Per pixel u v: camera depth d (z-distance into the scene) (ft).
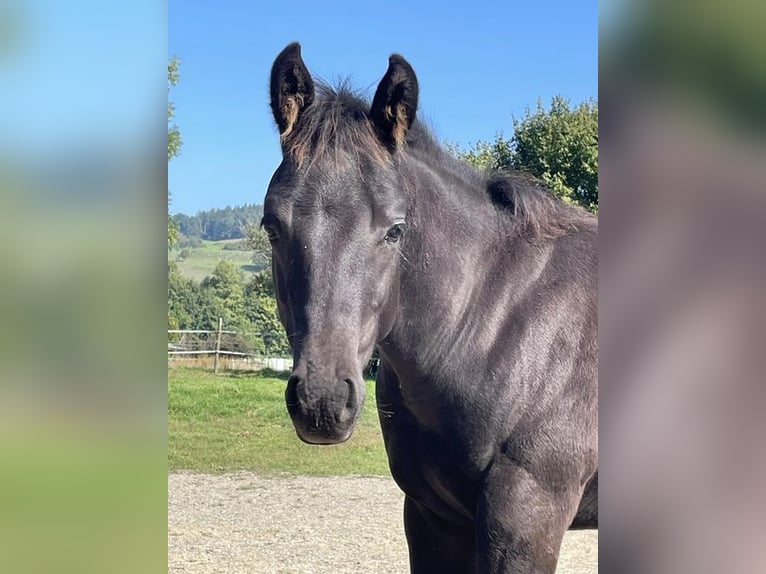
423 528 9.82
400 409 9.45
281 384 51.44
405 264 8.73
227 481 28.45
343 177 7.77
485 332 9.00
